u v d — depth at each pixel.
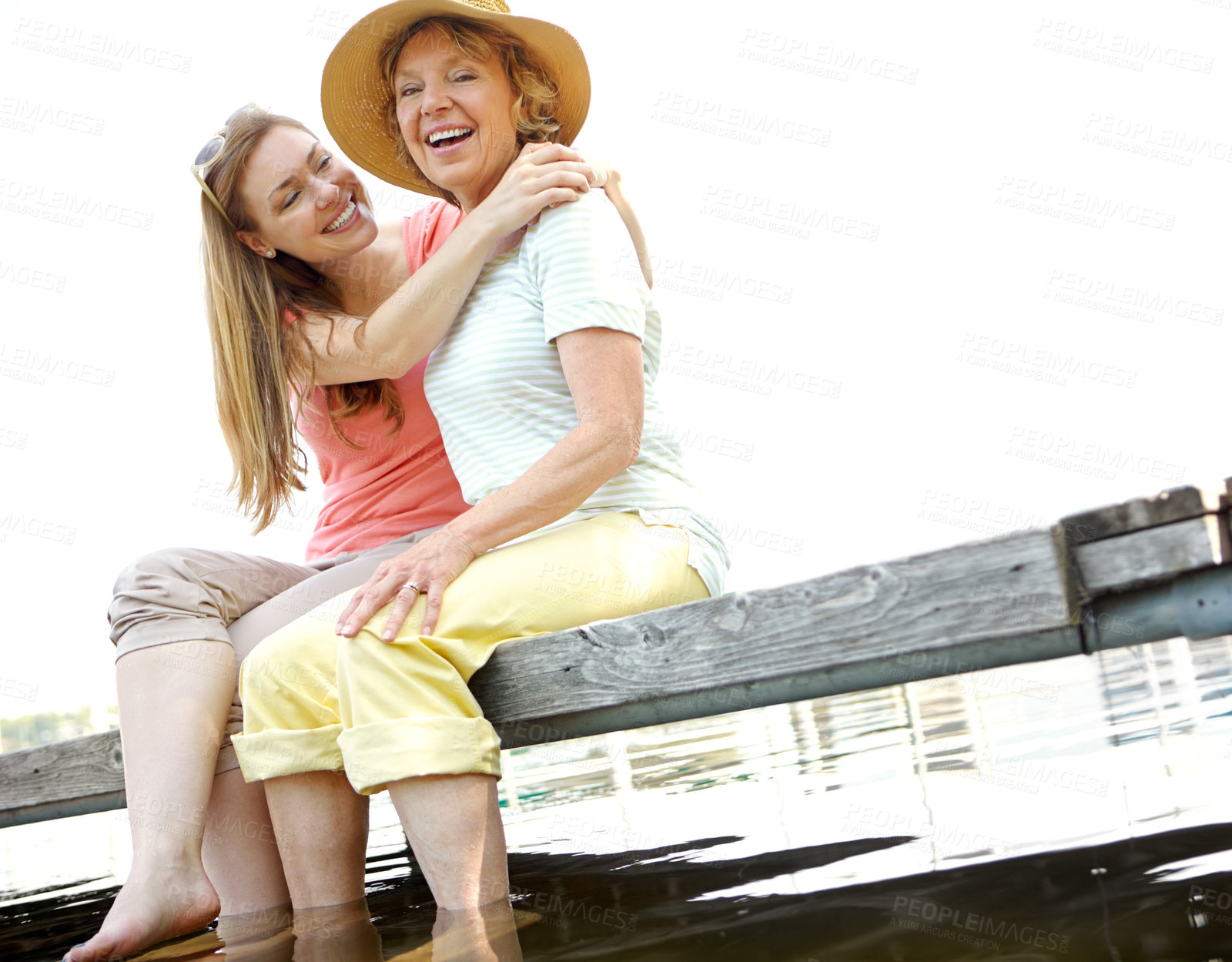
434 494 1.86
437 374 1.51
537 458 1.41
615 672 1.20
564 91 1.75
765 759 2.55
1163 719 2.04
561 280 1.36
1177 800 1.30
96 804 1.81
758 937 0.93
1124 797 1.38
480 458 1.46
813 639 1.06
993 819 1.37
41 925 1.62
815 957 0.85
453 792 1.17
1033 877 1.03
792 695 1.13
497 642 1.29
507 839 1.94
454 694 1.21
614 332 1.35
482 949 0.99
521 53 1.69
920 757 2.08
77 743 1.80
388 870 1.74
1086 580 0.92
